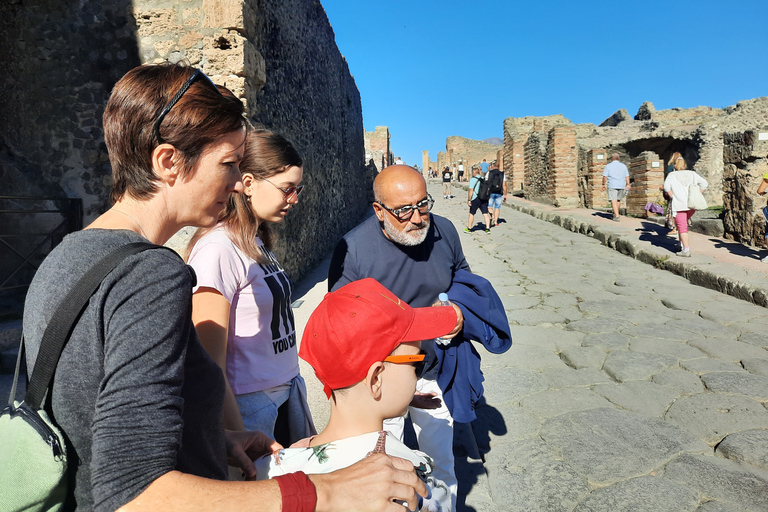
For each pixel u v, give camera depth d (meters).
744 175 7.77
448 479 1.91
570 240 9.89
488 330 1.95
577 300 5.65
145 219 0.89
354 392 0.98
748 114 19.50
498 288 6.29
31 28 4.81
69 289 0.74
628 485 2.30
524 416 3.04
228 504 0.71
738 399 3.10
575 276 6.84
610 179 11.07
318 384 3.49
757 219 7.48
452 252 2.07
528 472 2.46
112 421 0.69
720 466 2.42
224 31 4.71
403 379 1.00
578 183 16.34
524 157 21.58
